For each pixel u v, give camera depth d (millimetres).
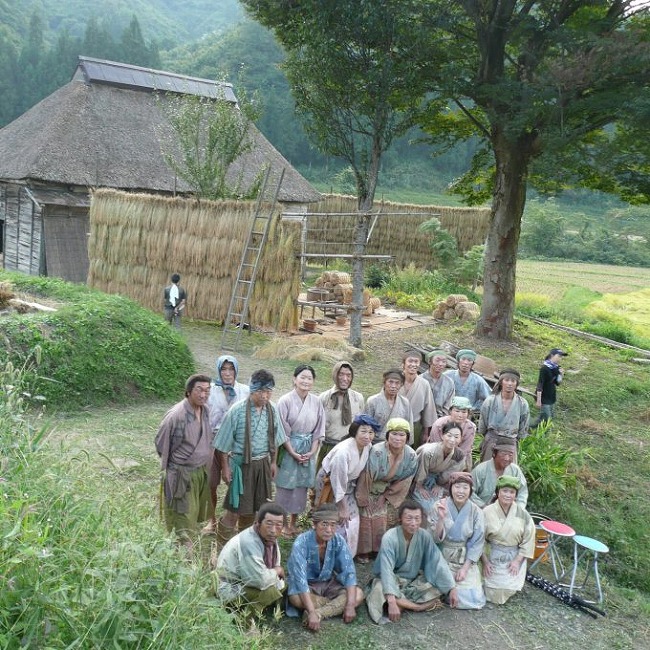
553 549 6715
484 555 5914
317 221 27062
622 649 5496
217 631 3605
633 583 7387
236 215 14719
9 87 59250
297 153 70562
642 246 56281
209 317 15086
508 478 5922
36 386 8516
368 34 12219
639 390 13562
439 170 78188
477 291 24125
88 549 3377
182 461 5270
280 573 5148
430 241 25328
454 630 5301
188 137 19734
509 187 15023
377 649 4895
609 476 9594
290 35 14047
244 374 11172
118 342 9758
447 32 13703
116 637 2977
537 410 11625
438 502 5793
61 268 20328
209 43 82812
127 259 16234
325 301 17141
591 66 11703
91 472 4633
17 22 86125
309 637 4910
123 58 69625
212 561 5164
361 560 6035
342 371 6387
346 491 5820
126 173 21281
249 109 19781
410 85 12836
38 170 19844
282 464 6066
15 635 2822
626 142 12164
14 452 3982
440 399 7395
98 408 8867
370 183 13352
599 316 23453
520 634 5406
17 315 9672
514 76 14312
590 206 80125
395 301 20281
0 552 2949
